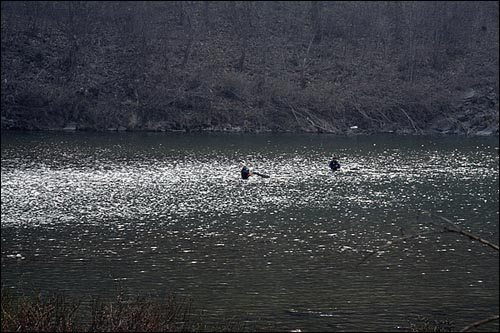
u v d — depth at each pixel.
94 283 112.88
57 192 188.25
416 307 101.88
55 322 78.75
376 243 138.38
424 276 116.38
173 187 199.62
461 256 128.50
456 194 190.50
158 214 164.12
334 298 106.06
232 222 156.62
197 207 172.88
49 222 154.38
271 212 167.62
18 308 79.12
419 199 184.00
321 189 199.25
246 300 105.31
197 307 101.75
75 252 131.12
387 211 168.75
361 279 115.50
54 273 118.25
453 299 105.75
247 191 195.25
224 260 126.75
